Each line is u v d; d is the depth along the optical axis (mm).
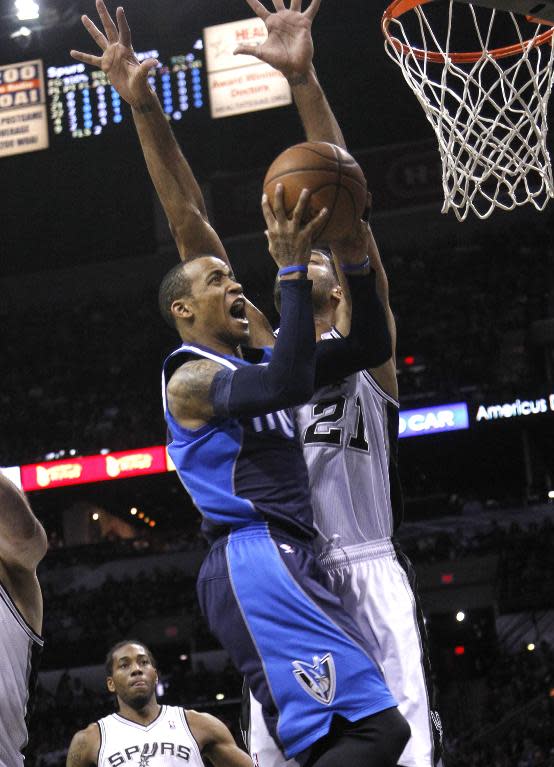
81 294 26938
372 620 2969
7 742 2754
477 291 25016
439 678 20422
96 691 20594
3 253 24969
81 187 24516
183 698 19297
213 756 5035
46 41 22562
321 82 23891
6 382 26047
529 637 19766
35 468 23812
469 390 22547
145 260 26000
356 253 2729
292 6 3297
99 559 23453
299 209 2559
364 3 23516
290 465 2762
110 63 3471
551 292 24547
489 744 16578
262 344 3406
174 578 22234
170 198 3441
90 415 24734
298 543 2676
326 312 3270
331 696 2475
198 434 2697
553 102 11969
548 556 20781
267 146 23422
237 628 2596
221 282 2900
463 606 20969
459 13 11844
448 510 23219
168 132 3465
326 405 3137
